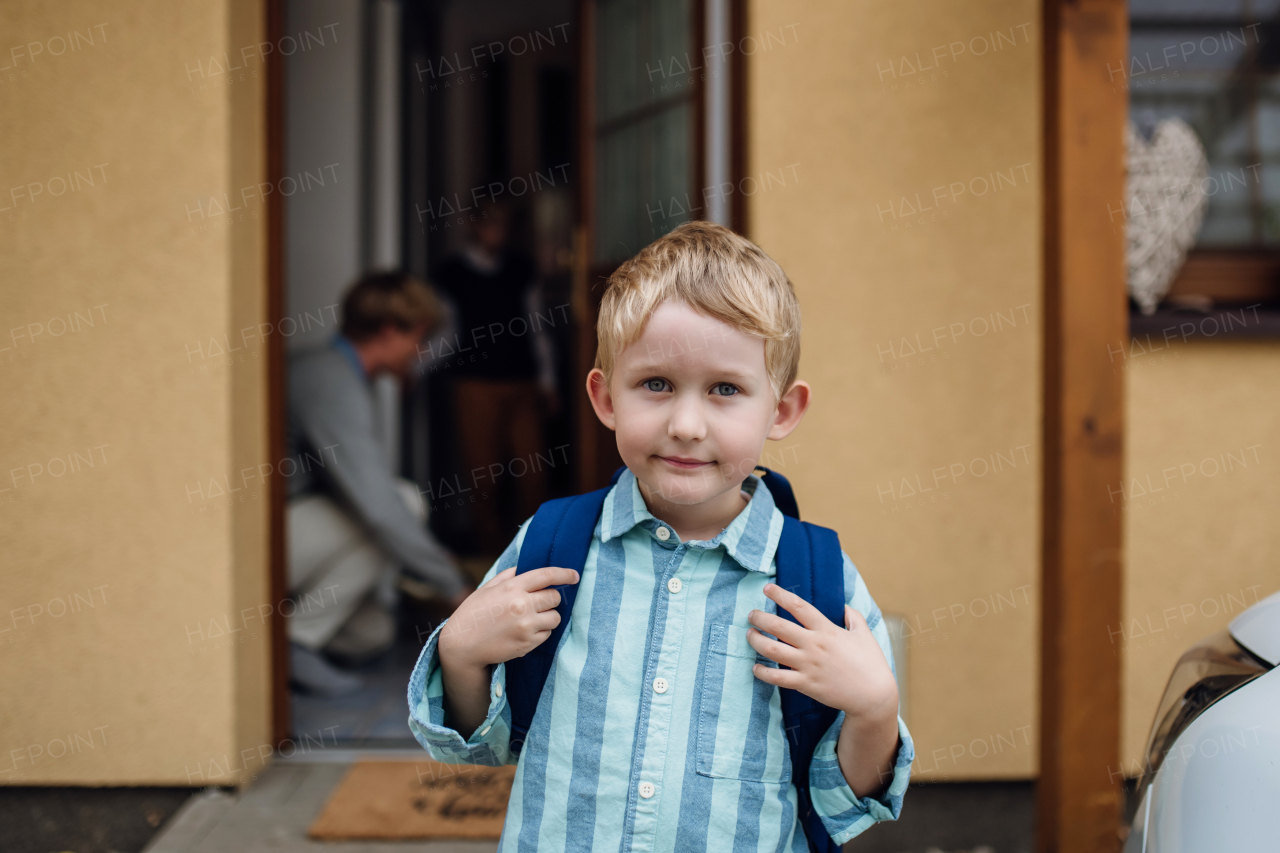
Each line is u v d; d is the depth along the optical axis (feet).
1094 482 6.00
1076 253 5.97
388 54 16.02
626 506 3.34
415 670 3.19
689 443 2.95
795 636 2.94
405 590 13.16
